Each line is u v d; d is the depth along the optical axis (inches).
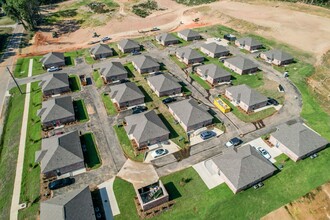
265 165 2274.9
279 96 3353.8
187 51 4170.8
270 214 2036.2
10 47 4820.4
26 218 2039.9
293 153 2445.9
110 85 3585.1
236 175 2186.3
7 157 2598.4
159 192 2153.1
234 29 5359.3
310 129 2738.7
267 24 5290.4
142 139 2554.1
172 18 6028.5
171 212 2054.6
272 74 3818.9
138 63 3875.5
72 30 5502.0
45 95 3393.2
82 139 2726.4
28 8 5152.6
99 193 2201.0
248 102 3046.3
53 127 2874.0
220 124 2910.9
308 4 6230.3
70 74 3890.3
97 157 2524.6
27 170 2433.6
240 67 3772.1
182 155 2541.8
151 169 2405.3
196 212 2053.4
